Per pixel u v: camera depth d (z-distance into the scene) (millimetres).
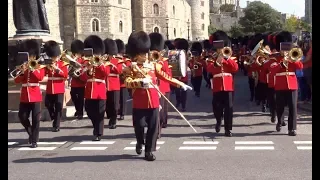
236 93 20016
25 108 9602
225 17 117938
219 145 9359
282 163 7750
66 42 63062
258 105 15617
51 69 11219
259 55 13430
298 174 7047
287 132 10648
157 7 77500
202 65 18922
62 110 12305
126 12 68562
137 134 8383
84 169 7660
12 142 10180
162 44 9992
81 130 11609
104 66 10031
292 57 10039
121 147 9422
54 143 9977
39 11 14625
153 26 77312
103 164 7984
